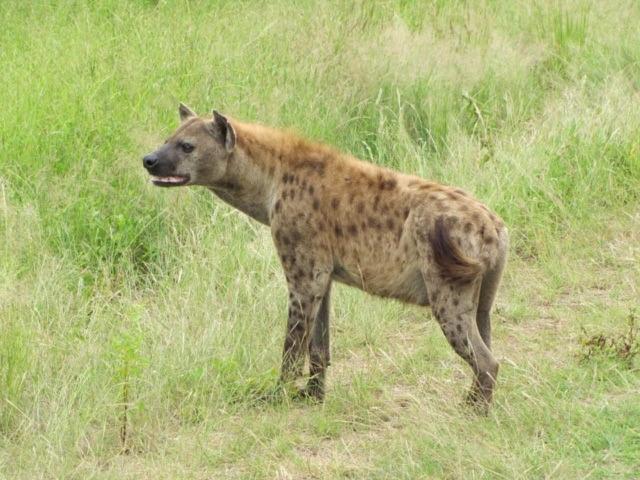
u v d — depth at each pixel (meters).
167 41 15.19
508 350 10.47
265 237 12.03
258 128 10.02
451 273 8.74
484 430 8.74
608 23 17.89
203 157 9.80
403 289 9.28
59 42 15.31
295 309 9.66
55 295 10.98
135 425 9.20
